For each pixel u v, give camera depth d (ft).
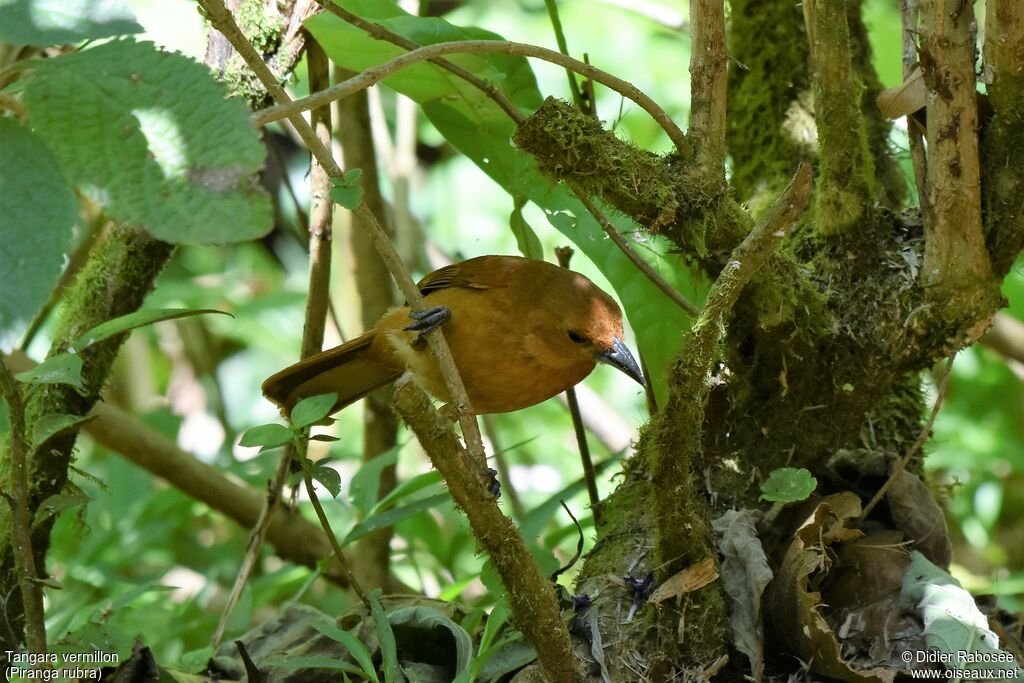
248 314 45.65
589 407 37.58
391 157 40.32
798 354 21.83
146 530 33.96
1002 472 42.65
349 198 17.25
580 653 20.16
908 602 20.54
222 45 24.27
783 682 20.34
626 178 20.12
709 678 19.93
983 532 39.88
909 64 21.86
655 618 20.01
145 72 11.19
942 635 19.56
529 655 20.39
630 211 20.58
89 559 30.73
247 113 11.18
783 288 20.94
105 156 10.87
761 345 22.21
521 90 24.80
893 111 21.11
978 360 43.09
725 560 20.98
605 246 23.54
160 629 29.27
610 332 26.35
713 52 20.42
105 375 23.89
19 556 18.02
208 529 44.29
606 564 21.52
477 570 34.06
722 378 23.36
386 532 31.07
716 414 23.08
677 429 18.28
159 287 47.19
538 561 21.01
